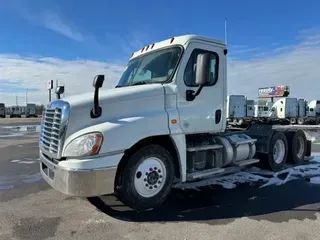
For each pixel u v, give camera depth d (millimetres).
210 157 5316
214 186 5754
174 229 3719
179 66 4676
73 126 3898
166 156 4461
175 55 4789
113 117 4090
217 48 5188
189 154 4938
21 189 5465
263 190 5496
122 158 4098
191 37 4844
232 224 3881
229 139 5723
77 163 3730
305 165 7789
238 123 7559
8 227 3754
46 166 4344
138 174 4215
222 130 5285
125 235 3541
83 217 4090
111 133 3877
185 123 4688
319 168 7430
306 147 8273
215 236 3516
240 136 6113
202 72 4461
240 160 5977
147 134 4195
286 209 4469
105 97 4066
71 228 3730
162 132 4375
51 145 4094
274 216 4176
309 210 4426
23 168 7445
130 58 5816
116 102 4117
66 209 4395
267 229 3719
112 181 3871
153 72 4965
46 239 3428
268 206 4605
